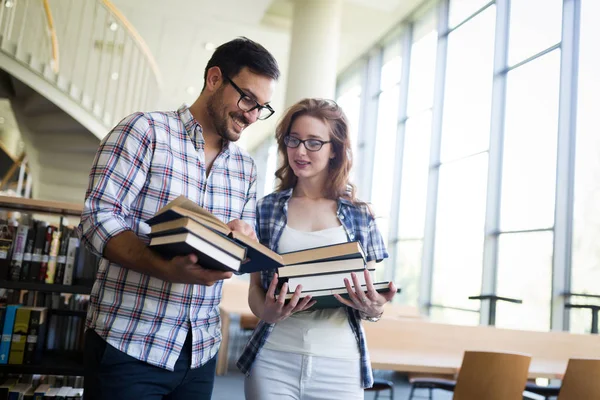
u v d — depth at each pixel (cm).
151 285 136
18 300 277
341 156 182
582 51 587
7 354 232
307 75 845
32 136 811
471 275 705
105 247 124
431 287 789
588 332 536
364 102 1052
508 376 259
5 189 1152
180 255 115
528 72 659
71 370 232
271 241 178
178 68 1213
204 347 145
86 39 1056
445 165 793
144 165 138
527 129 648
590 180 555
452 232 757
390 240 898
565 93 594
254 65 144
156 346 135
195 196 146
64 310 260
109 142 136
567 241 574
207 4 881
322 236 176
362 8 912
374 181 986
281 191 186
